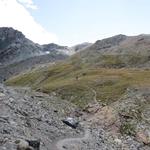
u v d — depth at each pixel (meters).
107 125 94.75
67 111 98.12
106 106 108.75
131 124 93.00
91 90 131.38
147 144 83.38
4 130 47.50
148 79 148.12
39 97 102.06
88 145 61.56
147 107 103.69
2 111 58.12
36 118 64.62
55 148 51.81
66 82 154.75
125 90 122.81
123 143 78.00
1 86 91.12
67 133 65.00
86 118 101.38
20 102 72.00
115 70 196.75
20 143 40.31
